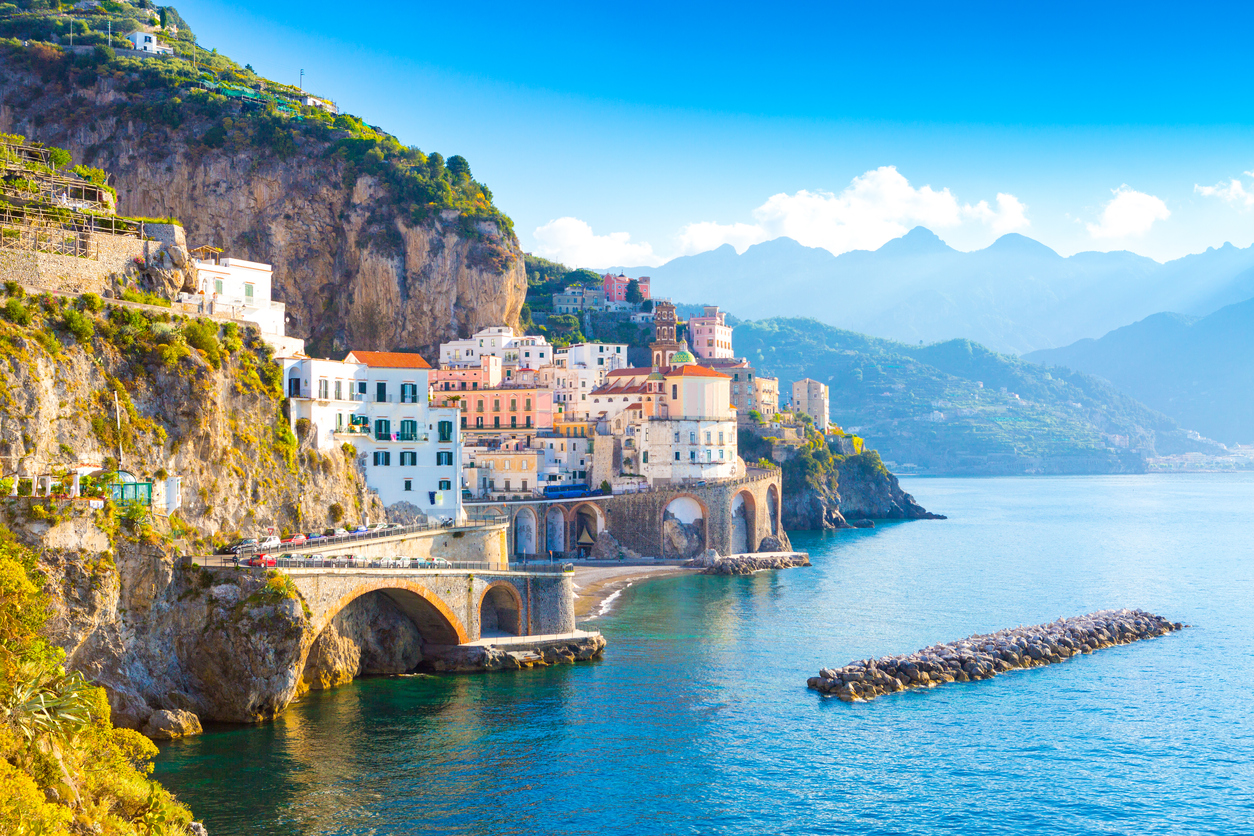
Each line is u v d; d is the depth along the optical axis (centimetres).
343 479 12338
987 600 17225
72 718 6178
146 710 8450
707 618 15038
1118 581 19788
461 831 7331
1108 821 8000
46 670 6306
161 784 7612
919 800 8269
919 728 9950
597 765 8681
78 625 7856
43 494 7988
